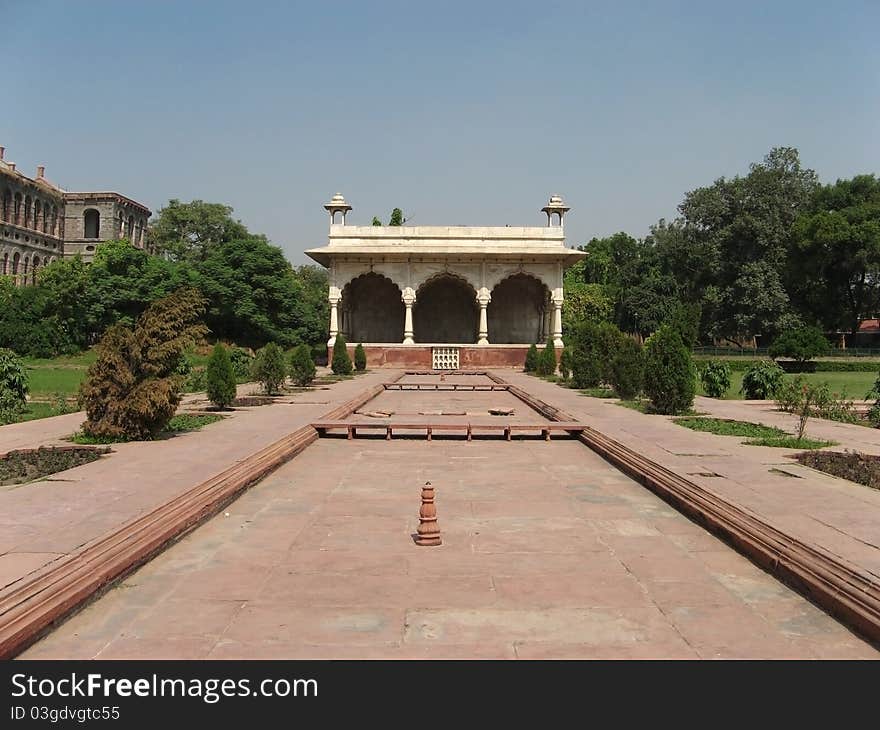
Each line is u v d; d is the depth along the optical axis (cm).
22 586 379
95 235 6172
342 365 2845
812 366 3850
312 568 481
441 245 3456
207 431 1060
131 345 988
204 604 415
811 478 717
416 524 598
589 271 6456
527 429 1092
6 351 1463
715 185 4959
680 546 536
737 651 356
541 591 438
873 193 4738
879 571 418
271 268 4212
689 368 1377
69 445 924
